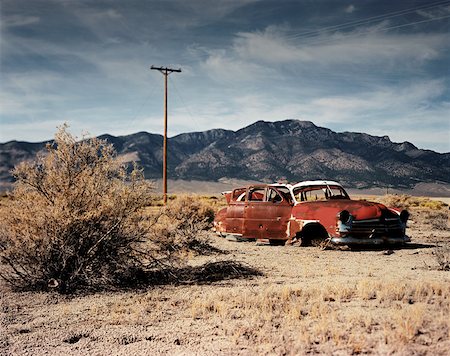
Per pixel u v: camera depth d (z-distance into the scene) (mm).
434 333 5211
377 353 4793
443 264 9930
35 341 5496
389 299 6852
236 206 15219
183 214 13500
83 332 5777
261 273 9523
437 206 39219
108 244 8508
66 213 8109
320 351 4902
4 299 7531
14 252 8234
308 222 13148
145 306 6941
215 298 7277
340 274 9320
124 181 8938
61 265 8344
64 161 8594
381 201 36125
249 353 4969
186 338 5508
